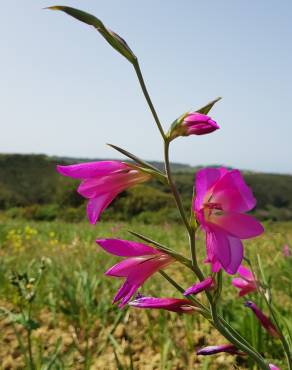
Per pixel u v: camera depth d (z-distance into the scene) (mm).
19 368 318
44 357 295
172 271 552
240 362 316
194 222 151
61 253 666
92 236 1042
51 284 459
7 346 350
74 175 162
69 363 316
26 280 308
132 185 165
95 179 164
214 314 154
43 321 399
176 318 387
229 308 368
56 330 381
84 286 412
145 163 152
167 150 149
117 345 335
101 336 364
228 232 145
